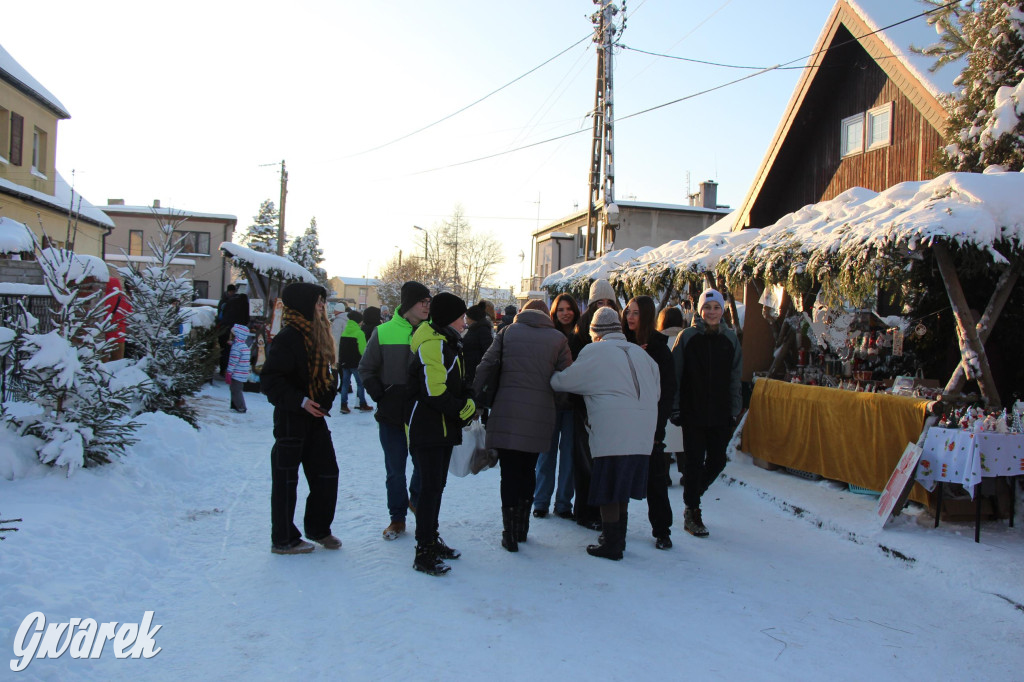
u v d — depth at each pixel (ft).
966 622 13.71
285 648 11.49
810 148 48.75
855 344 25.89
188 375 29.14
